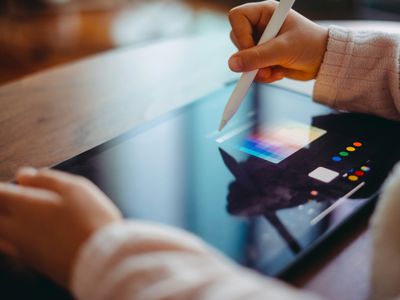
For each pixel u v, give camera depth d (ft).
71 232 1.07
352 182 1.50
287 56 1.94
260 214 1.37
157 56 2.61
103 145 1.69
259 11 2.05
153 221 1.34
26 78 2.43
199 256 1.01
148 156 1.63
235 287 0.91
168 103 2.16
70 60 6.94
